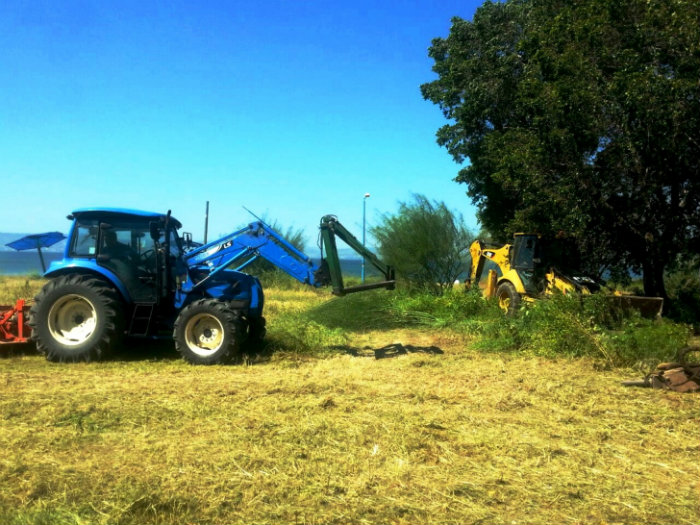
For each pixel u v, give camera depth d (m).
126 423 4.86
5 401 5.46
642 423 5.12
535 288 11.54
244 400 5.62
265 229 8.65
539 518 3.31
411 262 15.30
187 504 3.37
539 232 12.30
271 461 4.02
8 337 8.35
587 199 10.95
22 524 3.11
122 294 8.11
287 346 8.77
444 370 7.33
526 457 4.22
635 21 10.45
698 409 5.55
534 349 8.62
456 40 15.06
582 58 10.36
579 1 11.34
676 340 7.73
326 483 3.69
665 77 9.66
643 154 10.61
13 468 3.84
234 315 7.81
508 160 11.77
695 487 3.78
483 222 17.56
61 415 5.00
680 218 11.63
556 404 5.68
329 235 8.48
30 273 32.56
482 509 3.40
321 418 4.99
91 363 7.79
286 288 25.16
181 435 4.57
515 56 13.30
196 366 7.65
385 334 10.91
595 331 8.37
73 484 3.63
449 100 15.52
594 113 10.45
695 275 15.94
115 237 8.20
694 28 9.38
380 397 5.80
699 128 10.05
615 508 3.44
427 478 3.81
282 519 3.24
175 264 8.34
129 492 3.48
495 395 5.92
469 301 12.57
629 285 14.80
